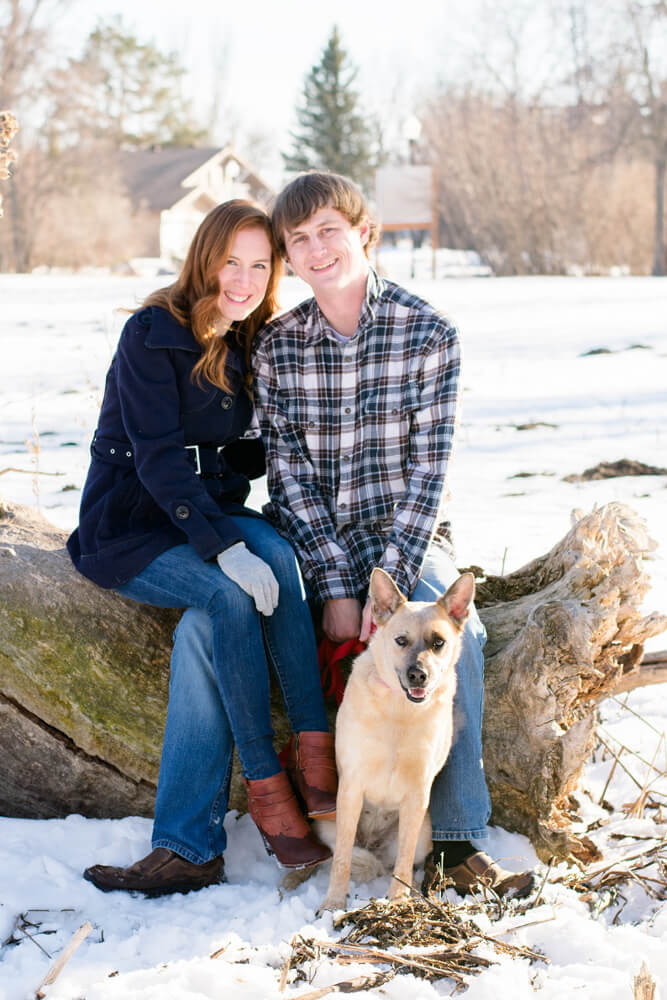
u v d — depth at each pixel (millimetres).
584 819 3637
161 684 3611
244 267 3541
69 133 46781
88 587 3611
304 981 2619
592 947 2711
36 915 2928
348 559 3783
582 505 7035
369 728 3170
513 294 23969
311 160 67188
